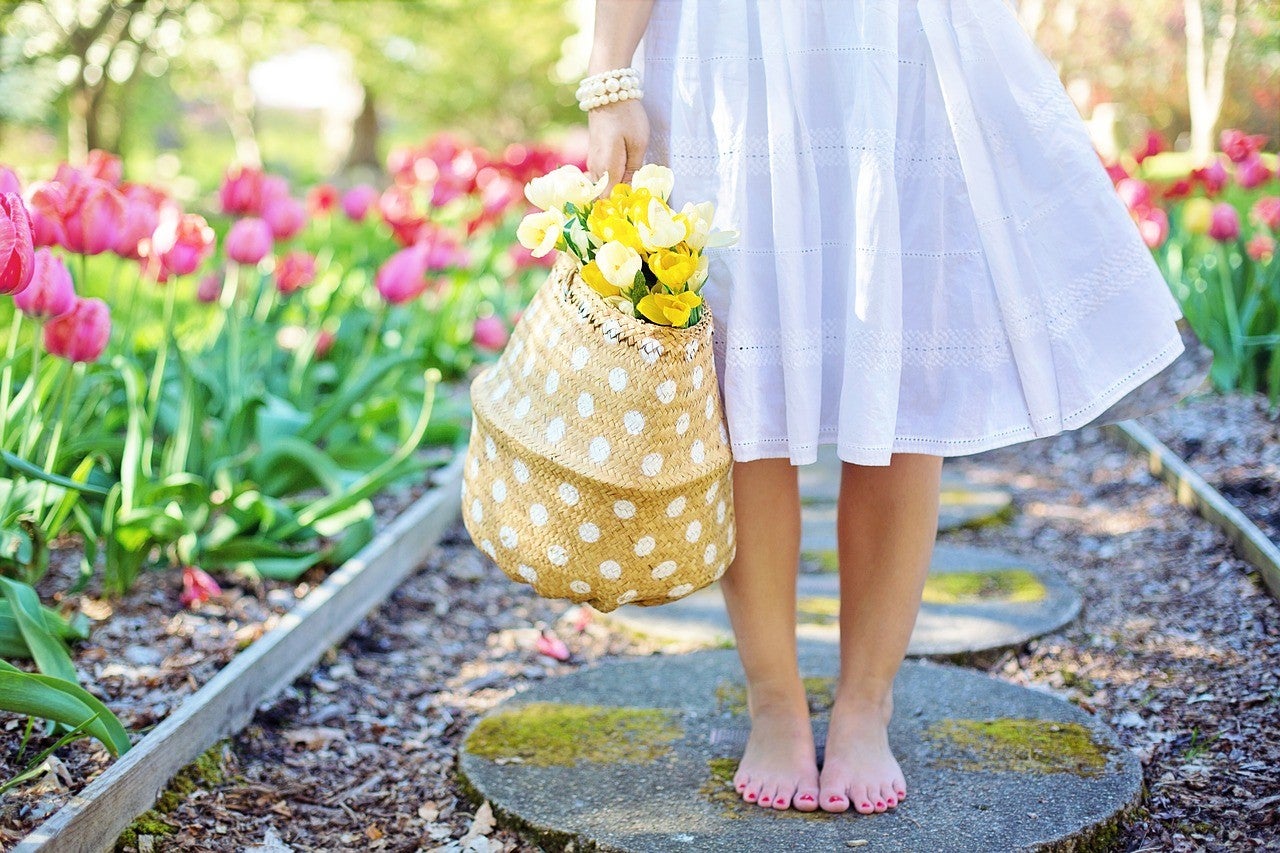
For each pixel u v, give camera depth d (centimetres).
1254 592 261
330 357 418
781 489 182
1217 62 532
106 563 250
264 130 3070
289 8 1159
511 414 161
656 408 153
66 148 1191
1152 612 263
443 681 247
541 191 163
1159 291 174
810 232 167
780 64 166
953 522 331
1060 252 173
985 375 173
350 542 276
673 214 153
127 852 174
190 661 225
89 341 231
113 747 182
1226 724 207
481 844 182
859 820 179
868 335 165
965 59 171
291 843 184
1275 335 400
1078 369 173
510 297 532
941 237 171
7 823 166
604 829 178
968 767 194
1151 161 536
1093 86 684
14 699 172
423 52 1652
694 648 258
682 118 171
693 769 197
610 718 215
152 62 1130
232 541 265
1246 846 171
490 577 309
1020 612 262
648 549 158
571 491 156
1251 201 586
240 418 303
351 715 227
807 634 254
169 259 273
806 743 189
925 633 251
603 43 171
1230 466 341
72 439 270
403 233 430
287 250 424
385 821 191
